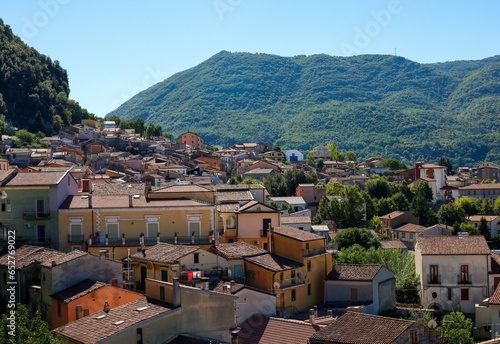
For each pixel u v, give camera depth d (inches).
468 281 4367.6
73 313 2856.8
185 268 3452.3
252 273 3772.1
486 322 3878.0
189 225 4131.4
